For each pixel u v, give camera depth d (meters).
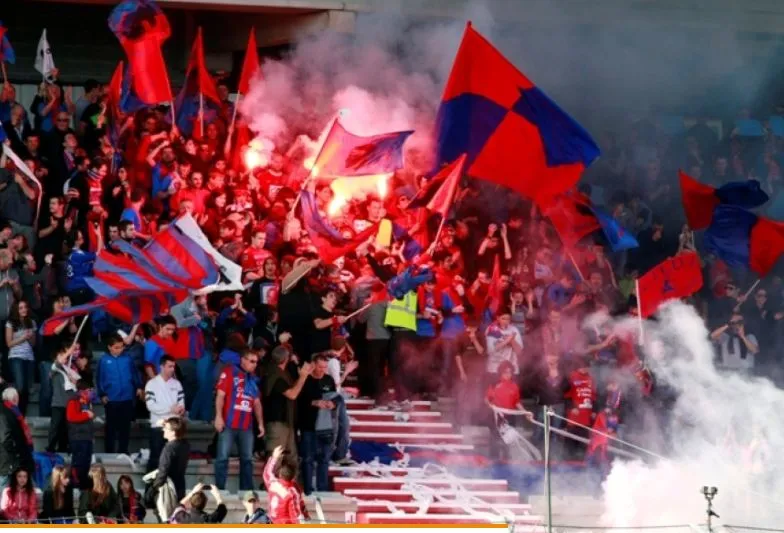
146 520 52.91
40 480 54.66
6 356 58.41
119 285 55.31
